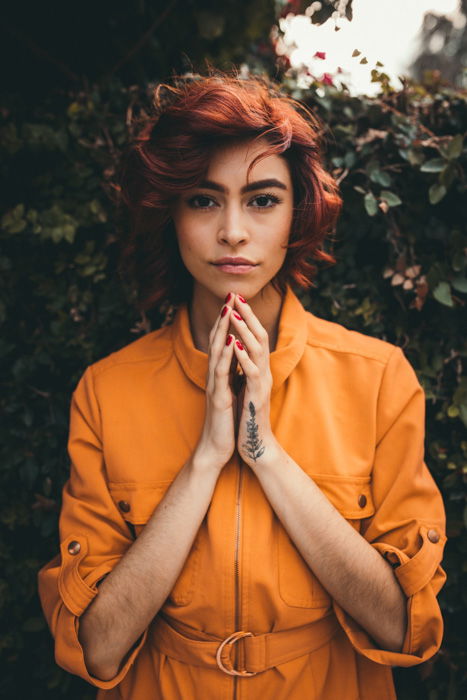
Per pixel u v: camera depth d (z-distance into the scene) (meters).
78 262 1.40
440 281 1.31
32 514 1.46
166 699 0.96
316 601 0.94
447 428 1.38
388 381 1.02
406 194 1.35
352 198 1.36
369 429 0.99
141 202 0.97
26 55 1.49
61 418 1.45
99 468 1.03
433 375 1.36
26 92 1.50
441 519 0.98
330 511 0.91
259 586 0.90
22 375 1.42
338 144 1.34
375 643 0.96
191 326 1.09
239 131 0.86
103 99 1.41
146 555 0.90
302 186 0.98
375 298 1.39
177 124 0.89
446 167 1.26
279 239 0.93
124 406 1.04
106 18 1.55
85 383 1.10
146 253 1.11
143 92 1.45
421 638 0.91
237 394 0.99
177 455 1.00
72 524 1.00
